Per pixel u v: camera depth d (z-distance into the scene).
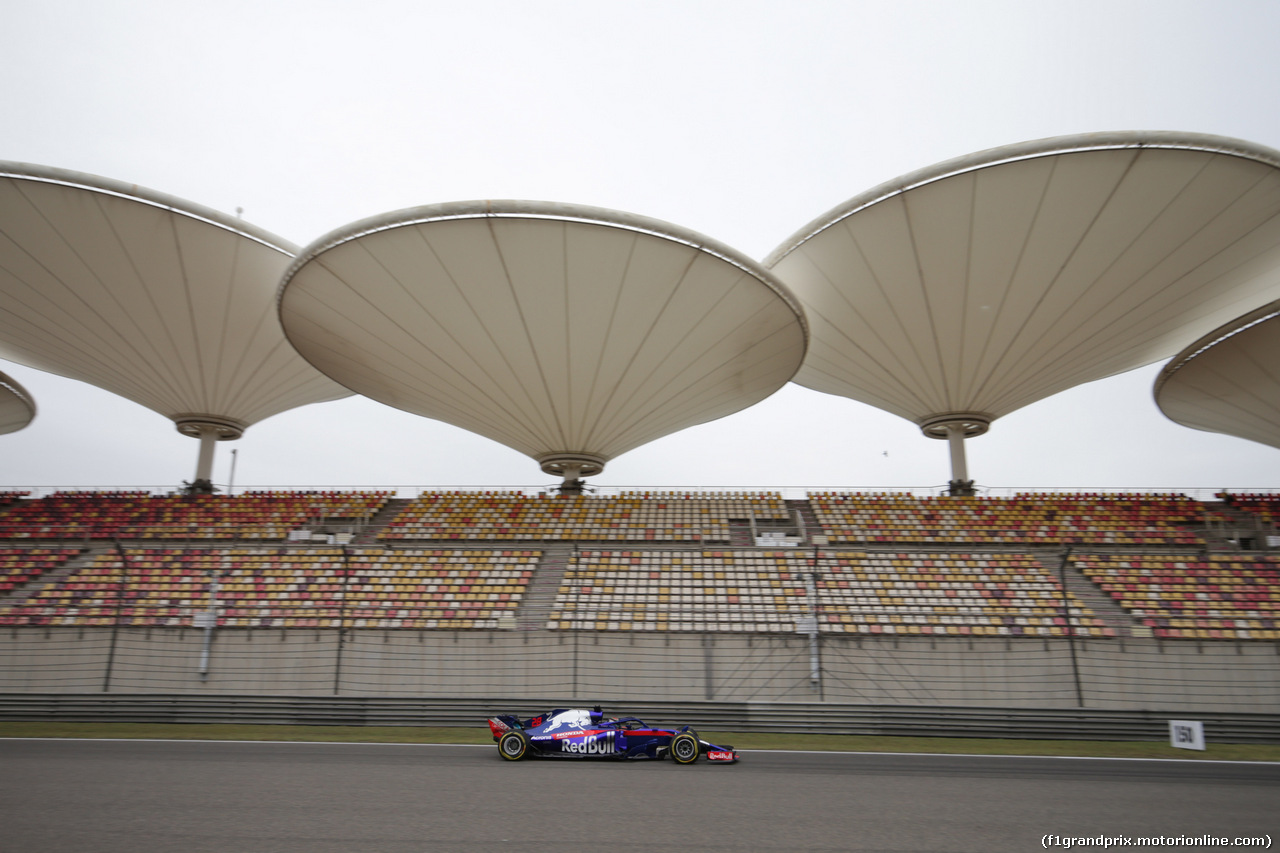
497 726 12.82
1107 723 15.74
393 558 24.28
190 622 20.55
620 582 22.64
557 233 18.05
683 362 22.41
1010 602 21.02
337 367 24.09
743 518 29.33
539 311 20.22
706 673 18.41
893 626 20.02
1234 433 28.95
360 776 10.45
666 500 31.00
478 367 22.50
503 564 23.86
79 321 24.00
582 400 24.53
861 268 22.69
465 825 7.51
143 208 20.88
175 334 25.58
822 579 22.53
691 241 18.34
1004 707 16.09
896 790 9.83
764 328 21.67
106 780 9.91
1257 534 25.92
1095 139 17.62
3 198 19.52
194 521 29.06
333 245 18.42
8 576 23.28
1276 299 22.30
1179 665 17.83
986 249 20.89
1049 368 24.84
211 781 9.89
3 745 13.53
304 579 23.00
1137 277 20.73
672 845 6.86
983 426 28.23
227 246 22.86
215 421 29.86
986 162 18.62
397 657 18.92
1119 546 25.33
